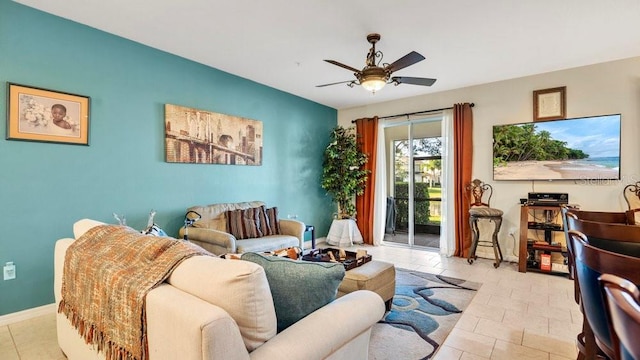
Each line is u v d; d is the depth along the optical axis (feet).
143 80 11.35
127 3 8.69
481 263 14.96
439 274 13.23
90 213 10.09
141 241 5.12
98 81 10.23
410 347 7.50
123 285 4.25
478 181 15.81
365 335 5.23
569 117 13.78
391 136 19.90
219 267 3.88
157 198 11.79
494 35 10.55
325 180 19.22
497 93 15.47
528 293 10.98
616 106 12.88
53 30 9.30
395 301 10.29
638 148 12.52
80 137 9.86
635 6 8.77
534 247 13.50
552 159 14.15
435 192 18.49
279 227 14.28
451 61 12.85
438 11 9.05
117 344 4.28
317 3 8.66
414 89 16.74
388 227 20.04
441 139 17.44
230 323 3.32
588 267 3.70
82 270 5.33
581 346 5.92
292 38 10.80
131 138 11.05
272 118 16.53
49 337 7.94
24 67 8.82
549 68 13.71
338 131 19.62
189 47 11.59
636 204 12.50
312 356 3.94
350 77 14.89
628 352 1.81
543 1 8.56
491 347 7.51
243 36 10.68
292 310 4.57
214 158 13.62
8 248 8.65
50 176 9.31
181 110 12.42
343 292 8.50
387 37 10.69
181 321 3.31
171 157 12.12
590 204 13.43
